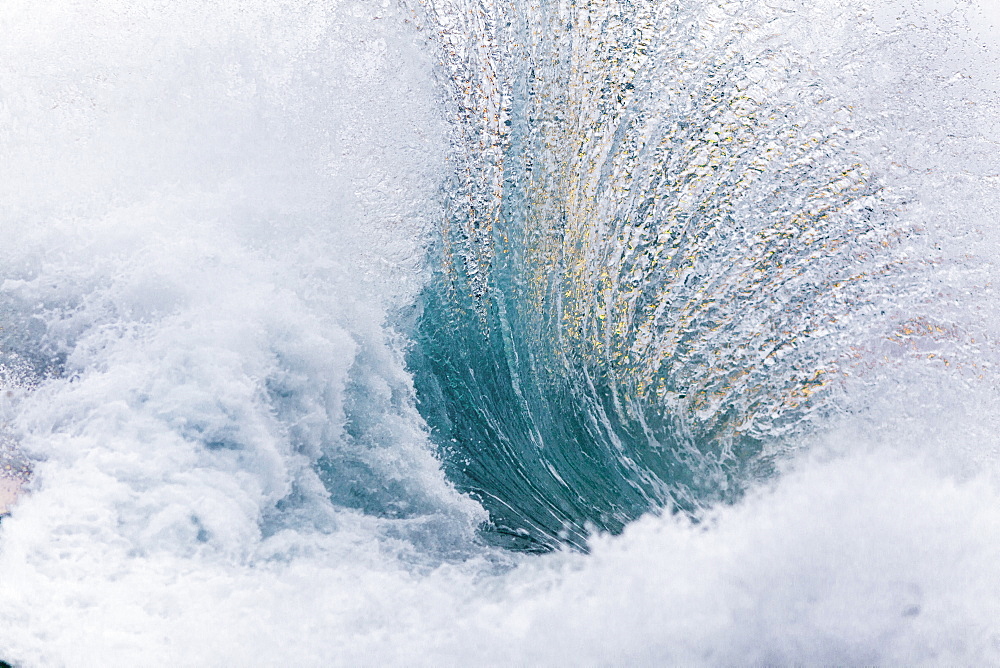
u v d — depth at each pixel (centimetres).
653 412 493
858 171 503
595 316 514
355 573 386
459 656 332
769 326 493
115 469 392
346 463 452
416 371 493
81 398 415
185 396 420
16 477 391
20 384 424
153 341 438
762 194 505
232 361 434
